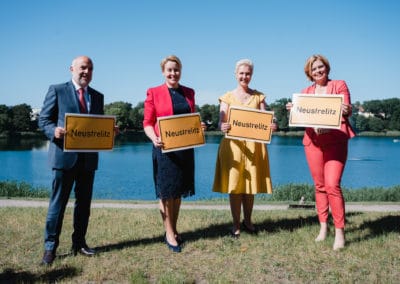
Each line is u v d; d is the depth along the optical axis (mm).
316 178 5738
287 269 4672
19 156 58156
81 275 4496
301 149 80750
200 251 5371
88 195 5160
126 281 4352
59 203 4887
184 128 5410
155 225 6855
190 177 5590
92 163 5027
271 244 5574
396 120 194500
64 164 4809
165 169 5406
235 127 5770
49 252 4832
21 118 144625
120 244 5711
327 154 5453
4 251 5297
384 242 5574
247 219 6332
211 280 4336
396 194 16609
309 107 5461
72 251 5305
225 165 5926
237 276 4477
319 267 4719
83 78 4922
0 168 41750
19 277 4398
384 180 34812
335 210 5391
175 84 5543
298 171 41344
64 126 4734
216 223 7008
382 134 186750
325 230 5793
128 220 7246
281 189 16359
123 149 77062
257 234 6145
